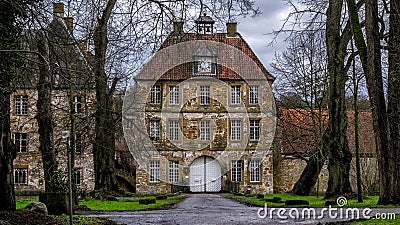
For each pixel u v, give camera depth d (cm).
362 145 4559
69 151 1350
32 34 1593
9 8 1496
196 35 2528
